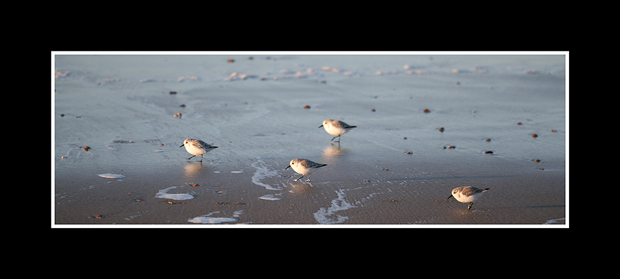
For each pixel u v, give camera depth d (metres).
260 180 10.28
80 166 10.77
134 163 11.12
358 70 23.89
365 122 15.48
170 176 10.36
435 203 9.23
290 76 22.14
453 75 23.11
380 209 8.91
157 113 15.69
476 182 10.30
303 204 9.06
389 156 12.08
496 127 14.95
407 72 23.67
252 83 20.58
